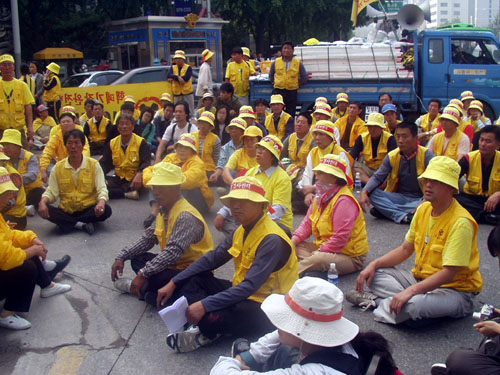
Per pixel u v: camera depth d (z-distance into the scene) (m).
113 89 13.06
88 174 6.18
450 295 3.79
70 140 6.00
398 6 16.27
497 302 4.37
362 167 7.74
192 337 3.68
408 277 4.08
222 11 27.89
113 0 23.92
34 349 3.81
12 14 17.25
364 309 4.16
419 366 3.47
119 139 7.71
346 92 11.76
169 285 3.76
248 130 6.25
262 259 3.41
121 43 22.09
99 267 5.21
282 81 11.38
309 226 4.87
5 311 4.03
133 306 4.40
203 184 6.50
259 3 26.44
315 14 29.36
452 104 7.93
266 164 5.05
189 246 4.11
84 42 27.08
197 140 7.70
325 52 11.83
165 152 9.56
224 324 3.56
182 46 21.42
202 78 12.65
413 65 11.62
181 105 8.50
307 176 6.52
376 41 13.80
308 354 2.32
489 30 12.09
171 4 24.53
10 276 3.91
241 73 12.14
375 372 2.25
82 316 4.25
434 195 3.68
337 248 4.56
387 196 6.67
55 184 6.16
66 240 6.02
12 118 8.48
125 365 3.59
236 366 2.53
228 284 3.98
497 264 5.20
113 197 7.82
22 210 6.11
